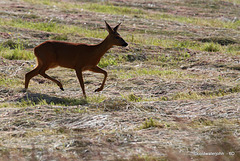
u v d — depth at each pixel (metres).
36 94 19.38
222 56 31.09
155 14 54.56
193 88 21.38
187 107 16.94
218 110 15.75
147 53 31.97
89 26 42.66
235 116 14.73
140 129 13.54
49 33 36.94
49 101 18.39
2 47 31.56
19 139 12.57
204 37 39.59
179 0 67.06
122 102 16.77
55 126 14.22
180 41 38.28
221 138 11.84
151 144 11.65
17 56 29.45
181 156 10.39
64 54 20.11
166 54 32.00
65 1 59.59
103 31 40.62
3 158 10.59
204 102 17.44
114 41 20.27
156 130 13.24
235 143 11.09
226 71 26.53
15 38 33.97
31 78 22.64
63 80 24.19
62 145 11.69
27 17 43.84
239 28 48.72
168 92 21.09
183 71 27.33
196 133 12.79
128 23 46.09
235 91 20.20
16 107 17.42
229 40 38.62
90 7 55.38
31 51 31.34
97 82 23.75
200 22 50.59
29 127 14.21
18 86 21.73
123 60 30.34
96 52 20.30
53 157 10.65
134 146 11.50
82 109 16.38
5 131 13.75
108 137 12.34
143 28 43.56
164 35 41.34
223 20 53.88
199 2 66.25
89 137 12.41
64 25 41.94
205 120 14.38
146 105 16.97
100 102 17.27
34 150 11.17
